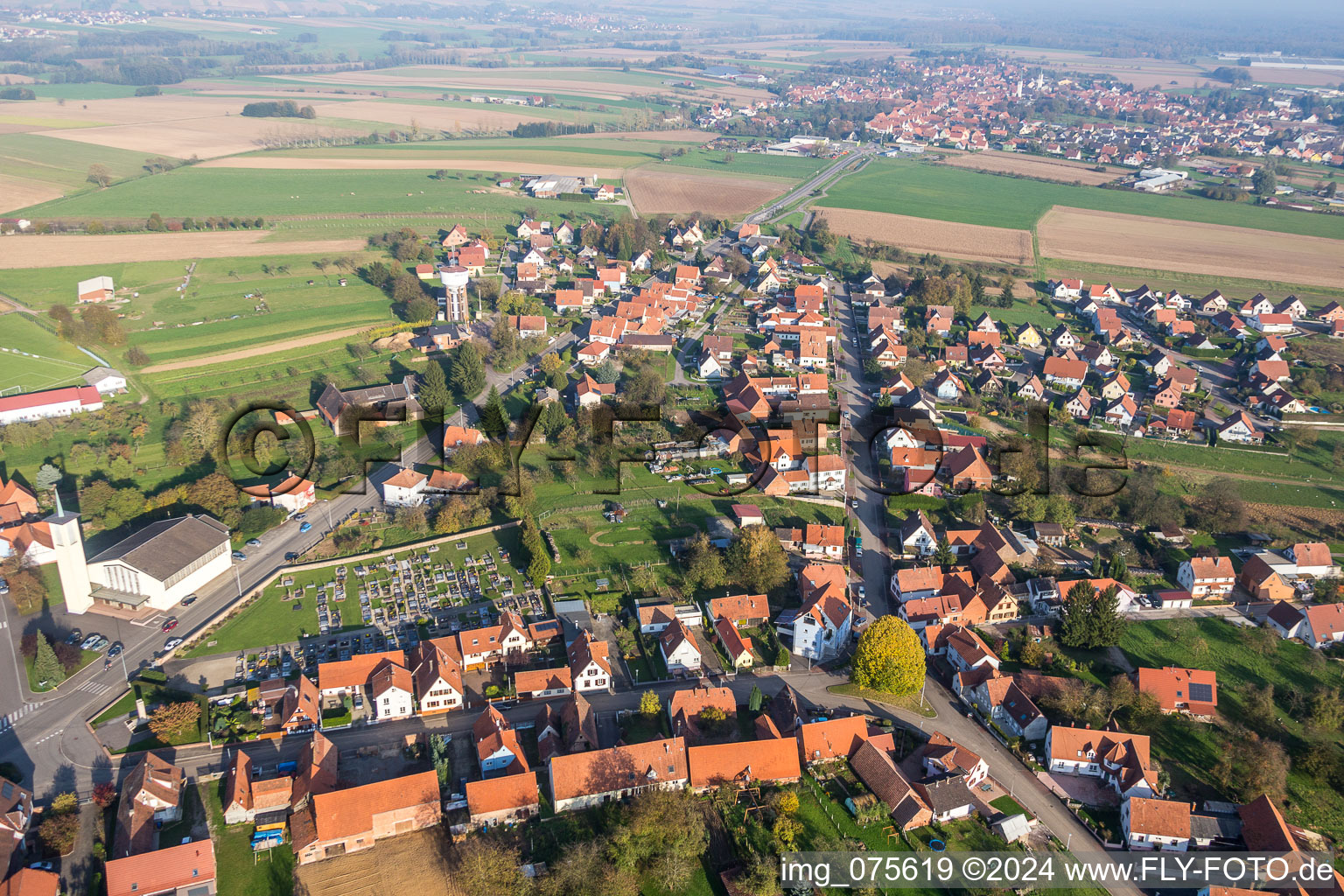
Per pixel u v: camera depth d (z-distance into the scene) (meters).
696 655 134.38
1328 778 113.81
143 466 185.00
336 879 98.88
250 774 111.56
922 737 122.00
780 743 113.56
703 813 107.88
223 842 103.75
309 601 147.88
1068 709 124.12
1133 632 144.62
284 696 123.12
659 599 148.00
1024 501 173.62
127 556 143.00
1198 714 125.56
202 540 152.75
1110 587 140.25
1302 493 190.00
